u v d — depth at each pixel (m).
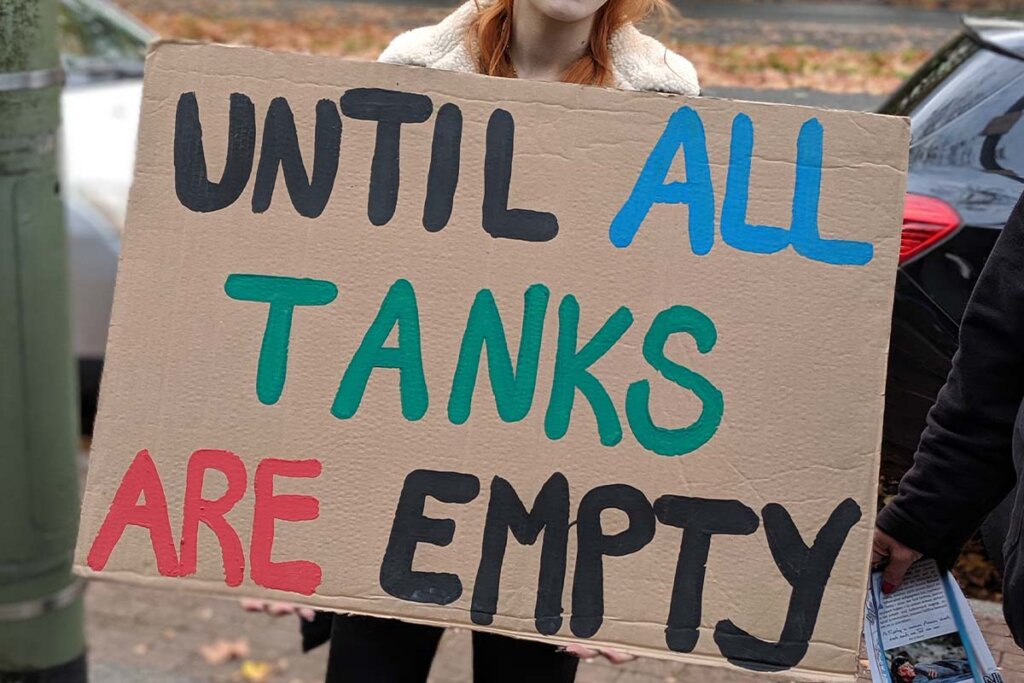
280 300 2.21
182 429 2.21
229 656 4.22
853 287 2.16
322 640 2.82
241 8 13.61
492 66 2.43
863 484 2.14
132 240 2.23
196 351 2.22
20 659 3.43
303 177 2.22
